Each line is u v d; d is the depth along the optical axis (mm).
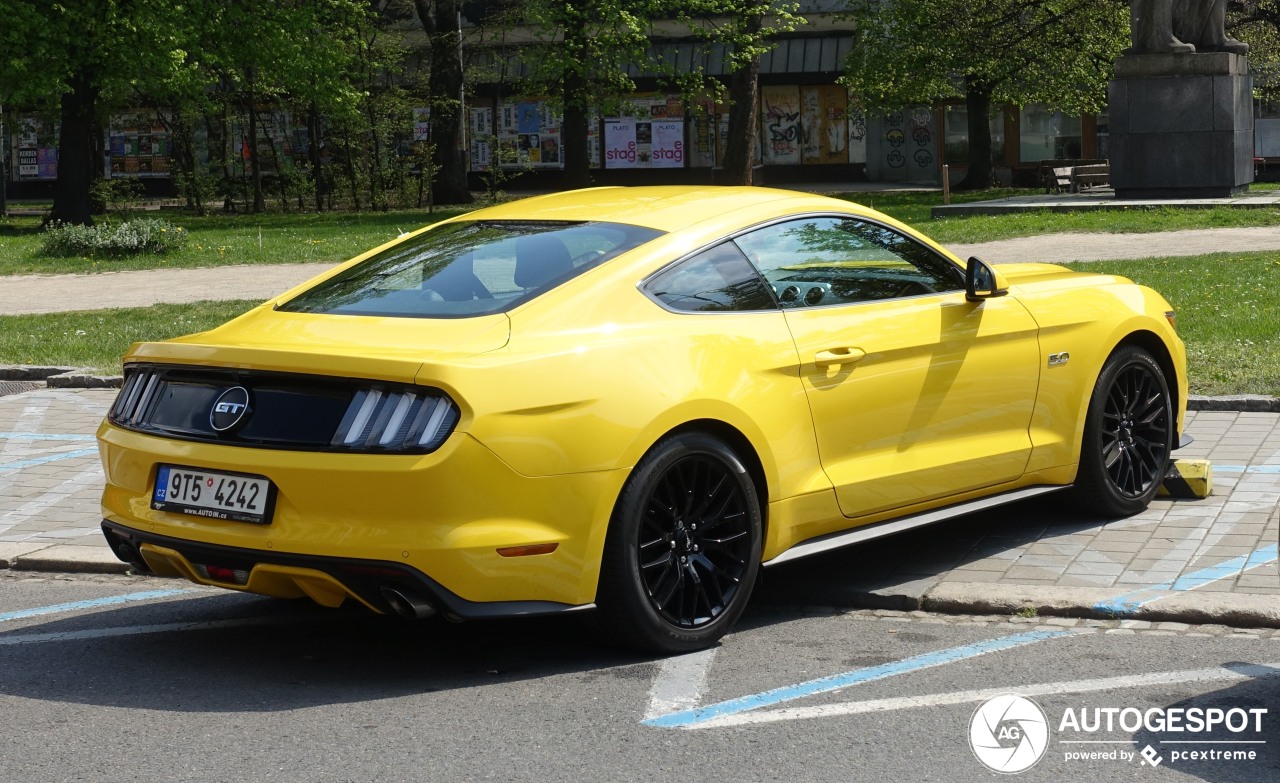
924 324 5777
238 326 5223
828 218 5781
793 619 5488
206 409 4812
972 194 39062
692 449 4941
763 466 5176
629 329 4949
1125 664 4781
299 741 4266
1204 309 13320
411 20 46031
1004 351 6070
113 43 30891
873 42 39250
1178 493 7066
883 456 5641
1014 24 37562
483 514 4492
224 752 4184
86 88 32625
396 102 40562
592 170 50125
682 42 49188
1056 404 6324
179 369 4949
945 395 5840
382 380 4527
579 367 4711
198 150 47375
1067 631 5184
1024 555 6129
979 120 41719
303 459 4539
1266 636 5031
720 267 5324
